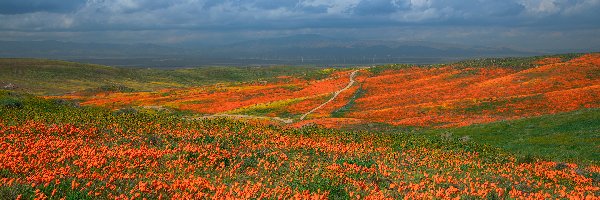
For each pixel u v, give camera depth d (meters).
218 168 18.88
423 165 23.89
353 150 27.28
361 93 97.38
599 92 66.50
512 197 16.80
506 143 41.09
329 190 16.16
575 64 91.06
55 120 29.23
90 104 97.31
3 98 40.47
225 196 14.03
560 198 17.53
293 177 18.16
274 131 33.28
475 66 111.75
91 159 16.84
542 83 81.75
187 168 17.73
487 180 20.58
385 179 19.11
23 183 13.74
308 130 36.00
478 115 63.38
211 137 26.45
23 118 29.17
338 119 60.41
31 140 21.31
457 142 35.12
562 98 65.94
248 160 20.92
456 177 21.11
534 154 35.34
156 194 14.24
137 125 28.59
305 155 23.94
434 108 68.50
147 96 110.81
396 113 67.69
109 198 13.36
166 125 30.55
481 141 42.88
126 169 16.88
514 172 23.34
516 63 110.06
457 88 90.44
